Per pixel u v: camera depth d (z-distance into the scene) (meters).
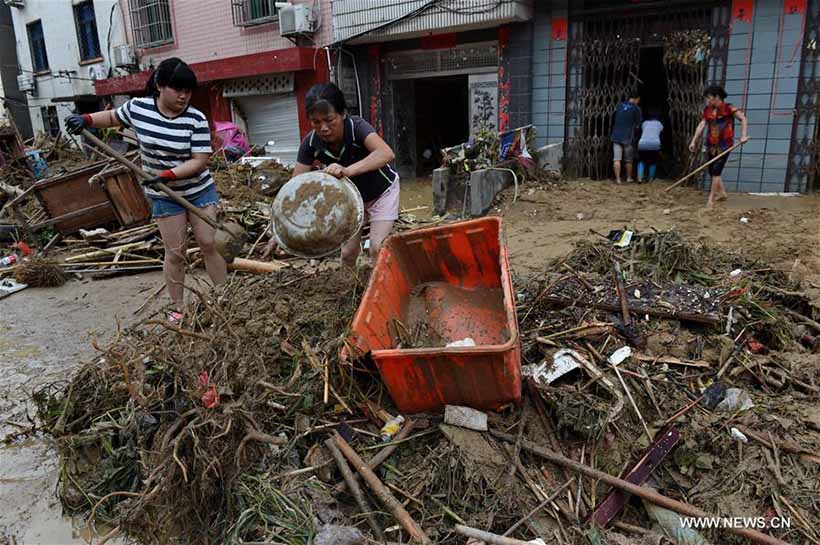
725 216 7.27
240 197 8.54
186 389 3.02
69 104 20.20
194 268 6.62
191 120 4.30
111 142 11.11
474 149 9.06
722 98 8.03
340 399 3.18
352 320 3.44
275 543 2.46
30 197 8.96
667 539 2.58
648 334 3.69
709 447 2.95
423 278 4.40
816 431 3.04
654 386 3.31
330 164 4.09
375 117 13.02
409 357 2.87
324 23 12.74
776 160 8.98
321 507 2.68
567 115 10.58
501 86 11.12
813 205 7.86
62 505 3.04
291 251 3.74
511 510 2.71
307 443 3.10
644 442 2.99
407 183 12.60
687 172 9.68
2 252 7.74
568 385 3.25
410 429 3.08
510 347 2.76
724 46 9.05
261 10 13.84
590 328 3.72
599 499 2.79
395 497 2.81
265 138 14.64
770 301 4.29
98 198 7.75
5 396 4.05
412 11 11.16
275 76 13.61
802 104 8.67
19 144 10.34
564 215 7.97
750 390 3.38
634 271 4.70
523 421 3.07
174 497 2.79
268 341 3.49
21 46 21.30
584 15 10.02
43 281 6.45
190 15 15.17
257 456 2.90
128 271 6.87
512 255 6.25
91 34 18.47
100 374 3.45
